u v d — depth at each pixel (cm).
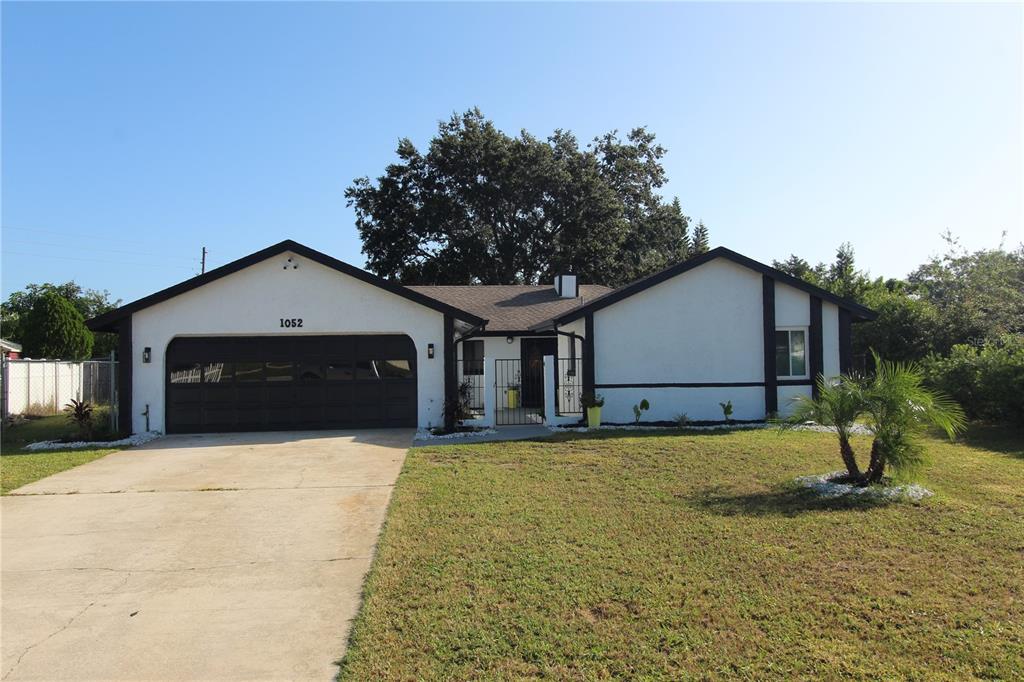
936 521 699
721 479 916
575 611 489
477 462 1080
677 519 720
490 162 3734
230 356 1507
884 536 651
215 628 479
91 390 2116
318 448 1262
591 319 1566
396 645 443
